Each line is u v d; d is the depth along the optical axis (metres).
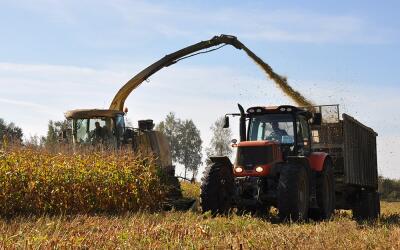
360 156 16.23
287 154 12.55
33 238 7.56
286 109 12.65
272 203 12.36
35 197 13.11
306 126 13.29
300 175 11.79
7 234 8.45
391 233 9.31
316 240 8.00
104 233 8.55
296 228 9.87
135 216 11.76
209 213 11.52
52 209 13.33
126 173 14.33
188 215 11.94
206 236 8.39
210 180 12.18
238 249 7.00
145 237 7.87
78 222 10.55
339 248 7.42
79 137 16.20
